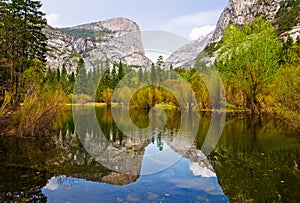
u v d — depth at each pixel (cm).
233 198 507
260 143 1020
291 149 909
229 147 951
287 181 595
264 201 491
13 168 711
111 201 494
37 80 1416
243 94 2259
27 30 2128
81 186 571
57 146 995
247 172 662
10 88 1630
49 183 592
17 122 1227
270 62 2039
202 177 623
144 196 515
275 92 1723
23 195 523
